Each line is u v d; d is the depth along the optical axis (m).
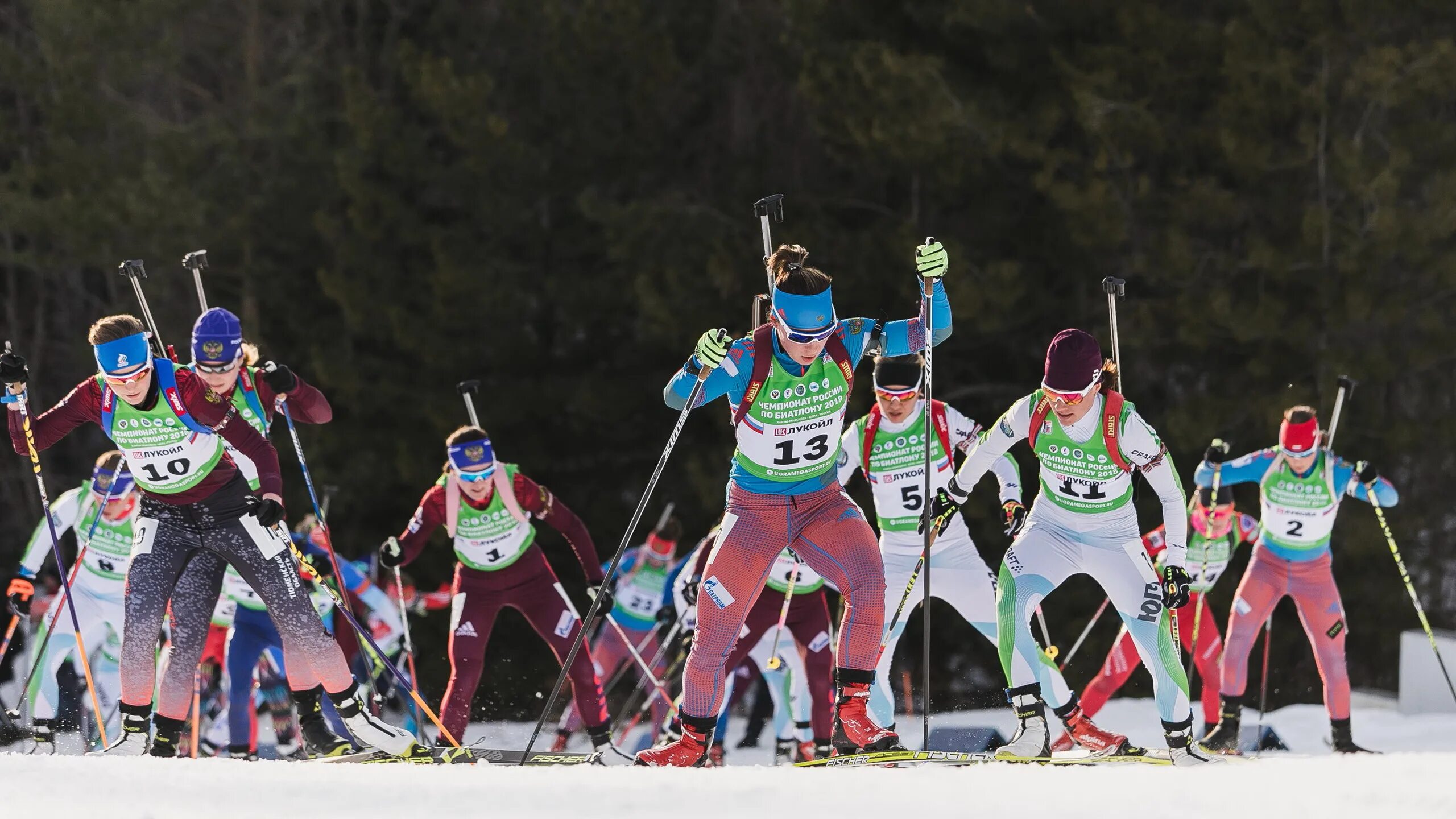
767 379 15.29
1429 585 45.50
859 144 44.00
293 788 11.77
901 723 32.88
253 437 16.50
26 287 65.75
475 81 47.38
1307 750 28.02
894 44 44.84
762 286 45.41
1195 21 42.75
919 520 21.39
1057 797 10.97
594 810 10.77
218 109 56.12
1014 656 17.92
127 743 16.53
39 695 24.89
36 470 16.98
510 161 48.28
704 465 46.97
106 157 51.84
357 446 50.41
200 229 51.00
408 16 55.88
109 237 50.81
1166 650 17.62
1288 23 41.31
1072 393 17.16
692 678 15.94
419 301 50.12
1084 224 41.34
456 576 24.17
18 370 16.70
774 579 25.48
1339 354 41.03
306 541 26.86
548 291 50.25
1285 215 43.16
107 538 25.20
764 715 35.03
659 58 48.44
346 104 51.06
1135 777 12.10
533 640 52.19
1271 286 43.19
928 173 44.75
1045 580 18.19
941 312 16.59
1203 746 25.84
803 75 44.56
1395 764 12.45
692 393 16.02
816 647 25.94
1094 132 40.91
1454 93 42.22
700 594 15.96
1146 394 46.78
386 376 50.34
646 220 46.59
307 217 52.84
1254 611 25.41
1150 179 43.50
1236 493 43.16
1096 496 17.86
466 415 49.66
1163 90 42.38
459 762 18.97
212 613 17.44
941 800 10.91
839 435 15.77
